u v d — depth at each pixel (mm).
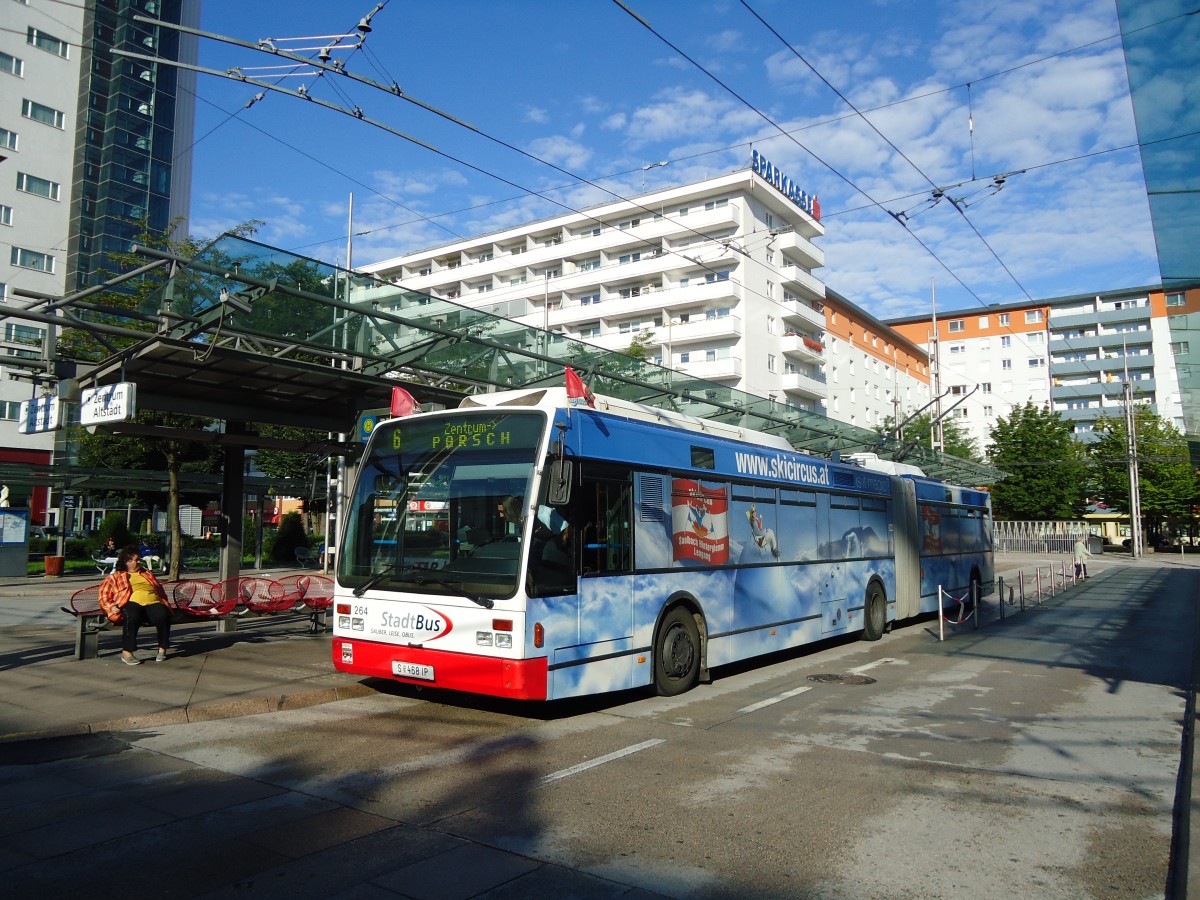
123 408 10062
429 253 70188
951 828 5250
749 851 4812
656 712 8555
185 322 9953
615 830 5117
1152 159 8695
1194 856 4723
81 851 4699
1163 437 64000
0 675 9641
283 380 11969
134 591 10383
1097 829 5262
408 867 4504
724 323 52531
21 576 28703
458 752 6906
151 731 7492
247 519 38344
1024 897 4262
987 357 83375
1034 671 11398
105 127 45562
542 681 7359
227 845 4805
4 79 42188
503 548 7523
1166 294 12234
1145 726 8156
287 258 10547
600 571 8188
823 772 6445
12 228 42188
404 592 7957
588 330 60000
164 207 47500
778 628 11266
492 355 13094
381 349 11531
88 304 10016
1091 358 82000
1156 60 7629
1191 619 18453
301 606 13367
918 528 16641
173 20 48438
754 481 11031
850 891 4297
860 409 67062
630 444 8836
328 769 6371
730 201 53719
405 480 8359
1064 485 57844
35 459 41531
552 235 64562
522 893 4191
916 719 8375
